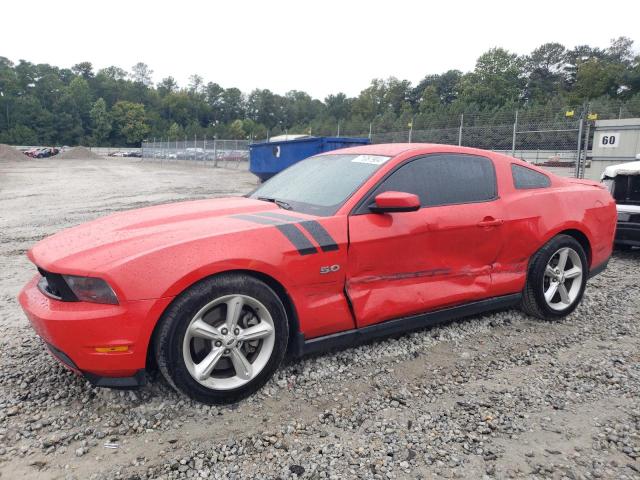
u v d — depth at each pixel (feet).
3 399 10.05
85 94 460.14
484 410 9.73
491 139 67.10
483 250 12.87
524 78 361.92
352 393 10.33
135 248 9.18
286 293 10.18
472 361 11.84
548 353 12.34
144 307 8.75
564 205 14.40
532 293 13.99
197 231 9.82
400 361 11.77
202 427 9.09
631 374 11.21
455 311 12.71
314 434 8.92
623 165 22.54
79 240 10.05
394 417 9.47
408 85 437.99
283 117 559.79
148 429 9.01
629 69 336.90
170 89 597.11
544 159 65.82
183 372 9.13
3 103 404.77
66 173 114.73
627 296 16.93
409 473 7.90
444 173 12.71
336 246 10.58
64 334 8.69
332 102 542.98
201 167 152.25
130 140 470.39
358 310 11.01
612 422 9.32
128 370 8.93
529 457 8.31
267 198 12.99
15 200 51.83
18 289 18.24
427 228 11.79
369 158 12.78
